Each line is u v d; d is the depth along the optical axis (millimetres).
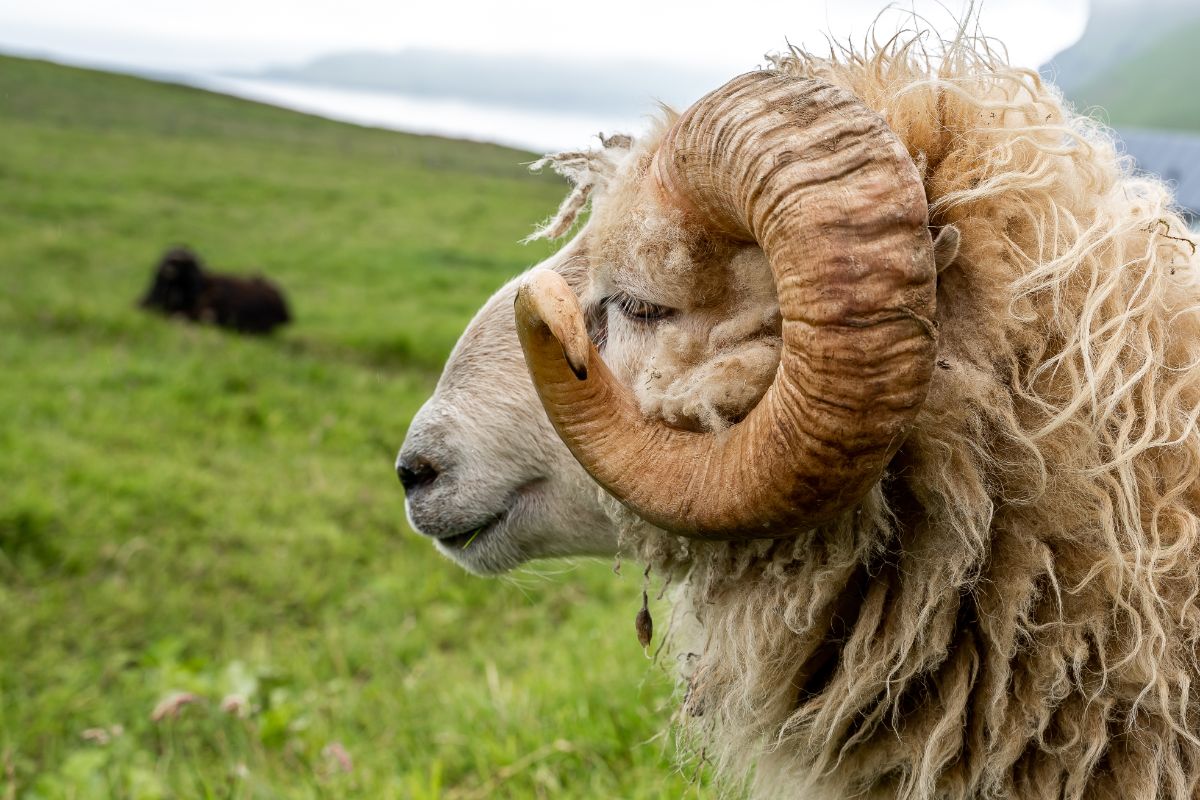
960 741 1889
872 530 1835
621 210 1954
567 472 2395
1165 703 1712
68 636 5836
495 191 35656
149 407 10047
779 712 2090
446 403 2535
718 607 2078
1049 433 1768
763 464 1533
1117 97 128250
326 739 4145
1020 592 1792
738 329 1830
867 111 1438
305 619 6453
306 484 8562
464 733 4062
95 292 15867
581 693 4191
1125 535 1776
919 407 1457
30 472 7816
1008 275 1739
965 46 1886
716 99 1610
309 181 32781
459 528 2533
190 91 57750
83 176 27203
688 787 2480
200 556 6984
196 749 4070
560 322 1540
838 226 1395
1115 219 1837
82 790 3605
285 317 15773
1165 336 1834
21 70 50719
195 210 25547
